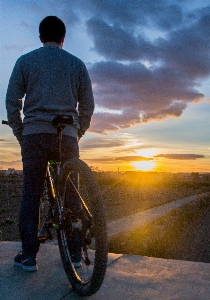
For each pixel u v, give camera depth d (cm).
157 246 1058
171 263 287
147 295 225
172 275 259
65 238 247
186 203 2286
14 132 278
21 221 264
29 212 260
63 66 270
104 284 244
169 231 1301
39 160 259
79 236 227
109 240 874
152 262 290
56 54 271
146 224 1202
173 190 4134
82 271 242
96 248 199
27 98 268
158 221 1340
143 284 243
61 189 248
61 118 242
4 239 899
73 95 277
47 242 695
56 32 278
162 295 225
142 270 271
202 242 1302
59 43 282
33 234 262
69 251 246
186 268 274
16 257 281
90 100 290
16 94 269
